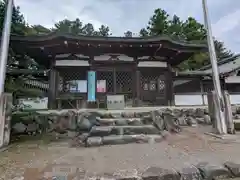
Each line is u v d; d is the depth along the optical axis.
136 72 6.71
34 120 3.83
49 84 6.22
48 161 2.12
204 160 2.05
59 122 3.82
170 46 6.15
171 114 4.28
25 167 1.91
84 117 3.82
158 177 1.63
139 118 3.96
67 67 6.47
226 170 1.76
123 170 1.76
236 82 9.12
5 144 2.94
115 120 3.75
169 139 3.24
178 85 10.91
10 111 3.12
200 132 3.78
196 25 15.78
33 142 3.18
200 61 15.17
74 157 2.27
